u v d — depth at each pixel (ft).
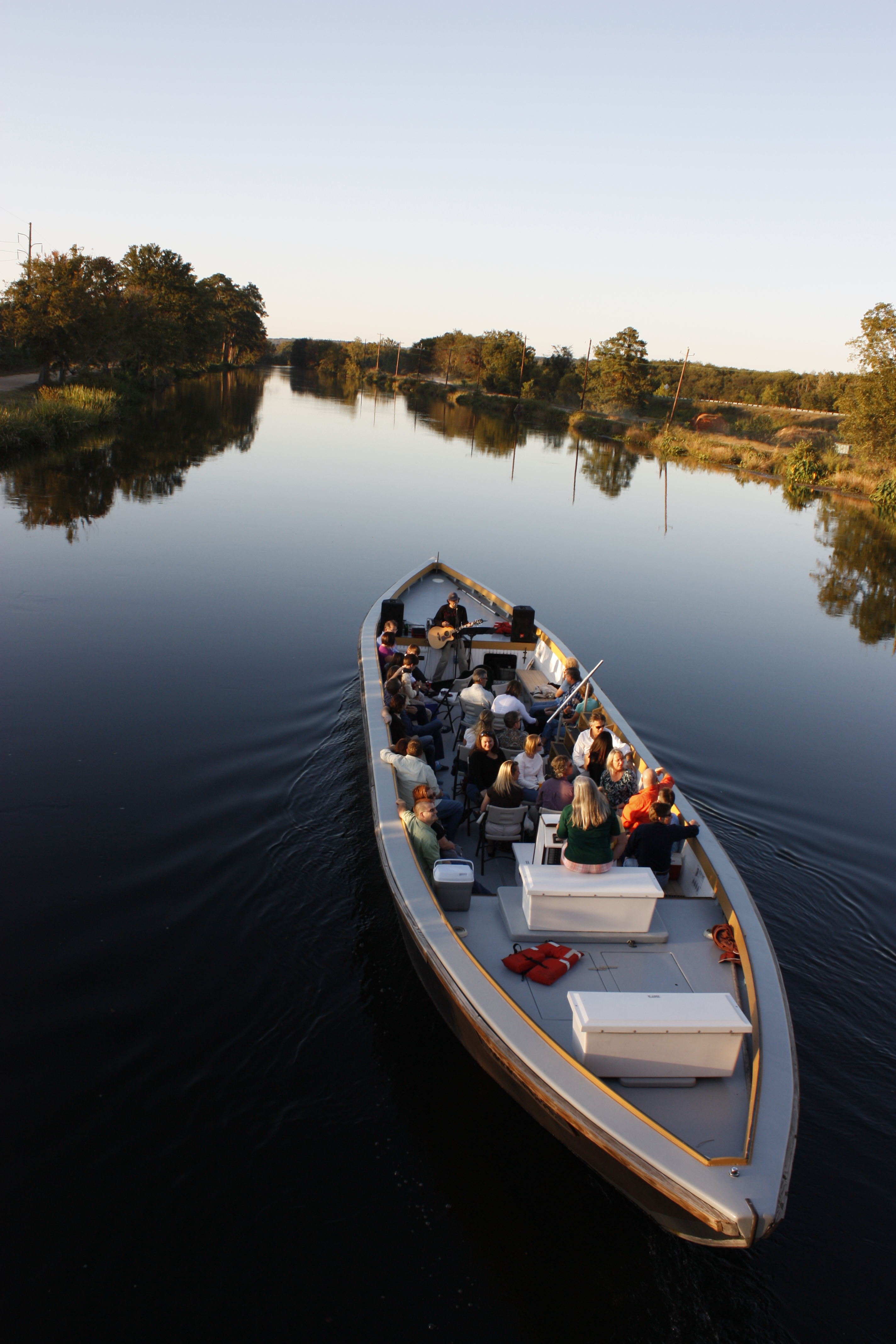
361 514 72.90
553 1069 12.61
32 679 32.42
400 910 16.31
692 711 34.73
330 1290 11.58
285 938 18.70
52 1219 12.19
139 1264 11.68
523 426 204.23
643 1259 12.44
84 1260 11.67
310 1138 13.89
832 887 21.89
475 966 14.62
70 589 44.98
